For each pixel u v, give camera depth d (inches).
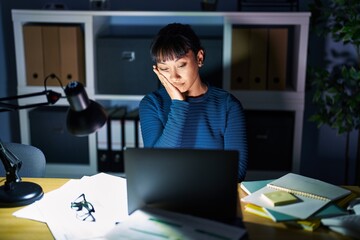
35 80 110.2
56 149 114.4
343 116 105.7
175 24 70.1
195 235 49.3
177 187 53.2
